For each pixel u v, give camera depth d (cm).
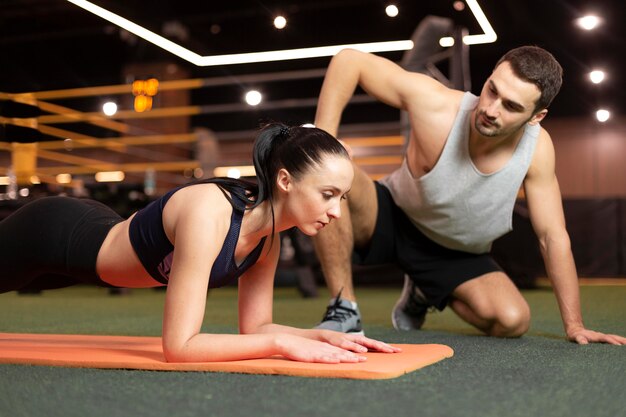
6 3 985
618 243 756
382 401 126
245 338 162
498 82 214
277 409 120
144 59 1149
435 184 249
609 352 203
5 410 121
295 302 513
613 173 1221
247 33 1089
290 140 166
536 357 191
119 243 183
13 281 204
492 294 257
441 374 155
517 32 1017
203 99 1282
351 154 228
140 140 820
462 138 242
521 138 240
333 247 254
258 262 189
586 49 1087
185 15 977
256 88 1209
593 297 515
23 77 1195
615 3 898
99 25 1056
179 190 173
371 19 1006
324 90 257
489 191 246
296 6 916
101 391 137
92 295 608
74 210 198
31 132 616
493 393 134
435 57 594
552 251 243
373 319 354
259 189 168
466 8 703
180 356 161
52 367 167
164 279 183
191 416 115
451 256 273
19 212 203
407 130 599
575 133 1240
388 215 280
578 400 129
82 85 1239
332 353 159
